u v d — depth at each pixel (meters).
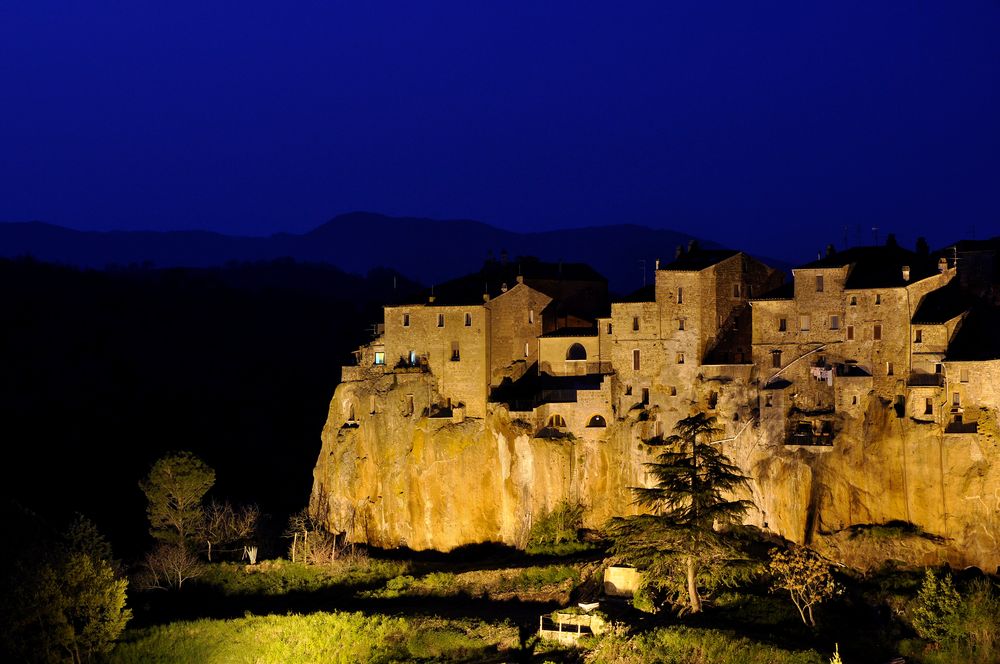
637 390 113.38
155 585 111.81
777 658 82.25
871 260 108.50
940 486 99.12
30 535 104.31
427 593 105.12
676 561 94.25
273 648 94.69
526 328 121.12
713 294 111.94
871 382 103.50
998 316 101.12
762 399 107.38
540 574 104.00
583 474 114.06
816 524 103.50
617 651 86.19
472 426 119.38
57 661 90.00
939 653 85.00
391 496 121.69
